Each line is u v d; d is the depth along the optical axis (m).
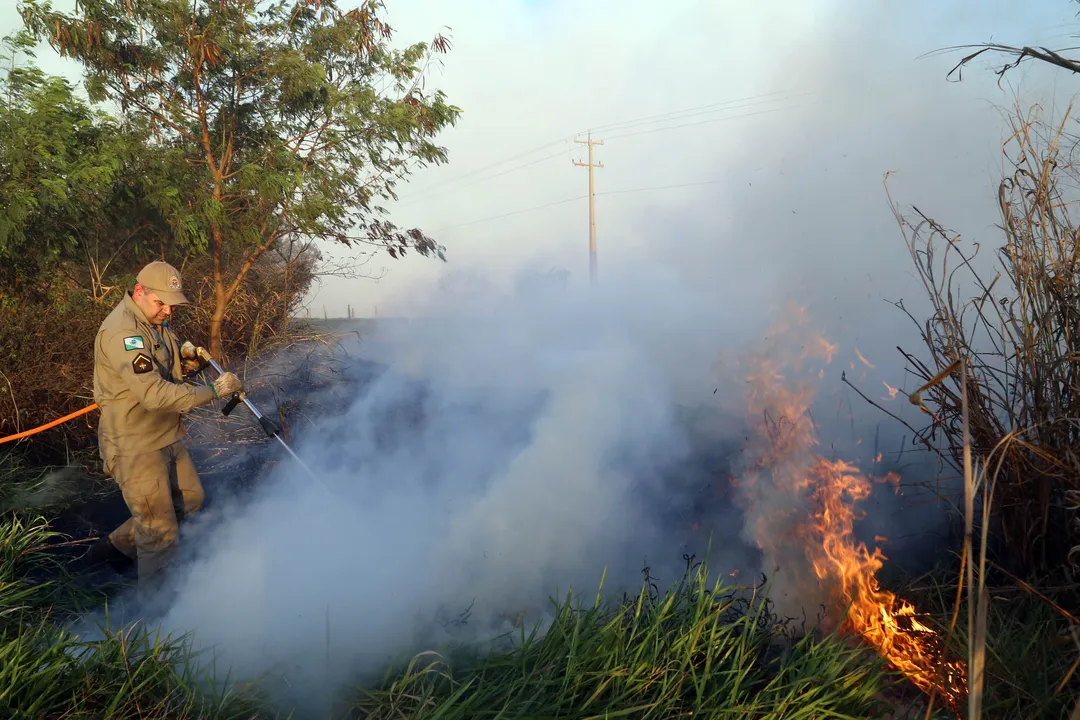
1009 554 2.80
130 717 2.13
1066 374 2.54
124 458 3.17
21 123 5.56
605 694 2.21
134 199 6.43
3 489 4.25
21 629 2.46
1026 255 2.63
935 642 2.49
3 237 5.27
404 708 2.18
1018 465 2.60
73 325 5.50
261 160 6.89
